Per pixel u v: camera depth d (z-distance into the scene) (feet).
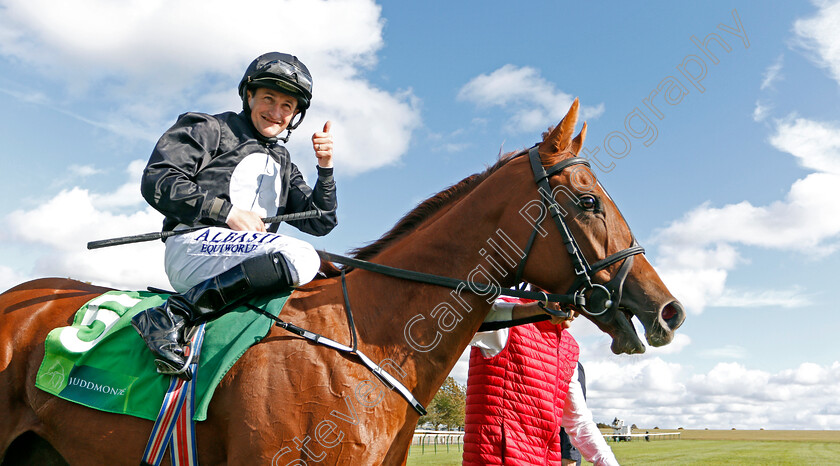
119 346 6.73
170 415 6.32
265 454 6.01
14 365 6.96
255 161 8.00
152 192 7.00
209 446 6.36
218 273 6.98
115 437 6.45
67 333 6.88
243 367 6.38
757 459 55.06
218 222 7.57
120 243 7.24
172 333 6.31
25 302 7.41
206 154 7.60
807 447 110.93
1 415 6.82
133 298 7.26
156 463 6.28
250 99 8.25
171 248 7.34
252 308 6.82
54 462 6.98
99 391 6.55
